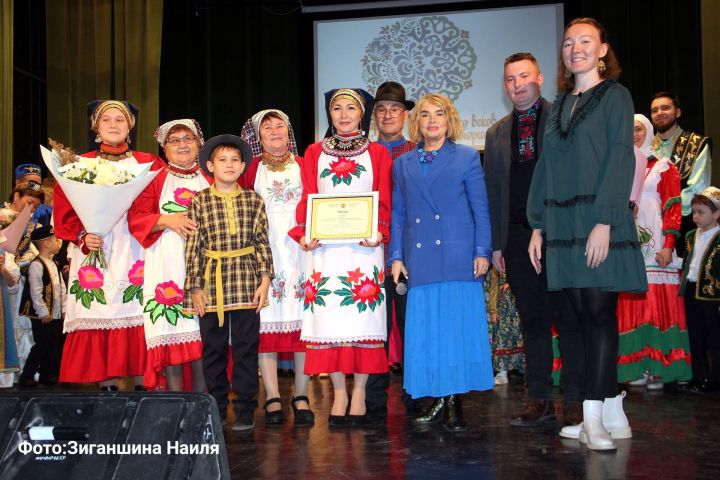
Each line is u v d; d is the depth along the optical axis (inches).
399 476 92.6
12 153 251.9
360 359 125.4
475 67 311.4
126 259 138.6
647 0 292.8
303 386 133.3
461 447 107.8
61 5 303.6
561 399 150.9
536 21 308.3
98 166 130.4
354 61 318.3
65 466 62.9
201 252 127.0
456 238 121.8
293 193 136.5
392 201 131.2
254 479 92.5
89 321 136.4
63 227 137.3
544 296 121.6
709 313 162.1
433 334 120.2
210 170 132.0
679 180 169.2
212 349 126.7
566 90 111.5
